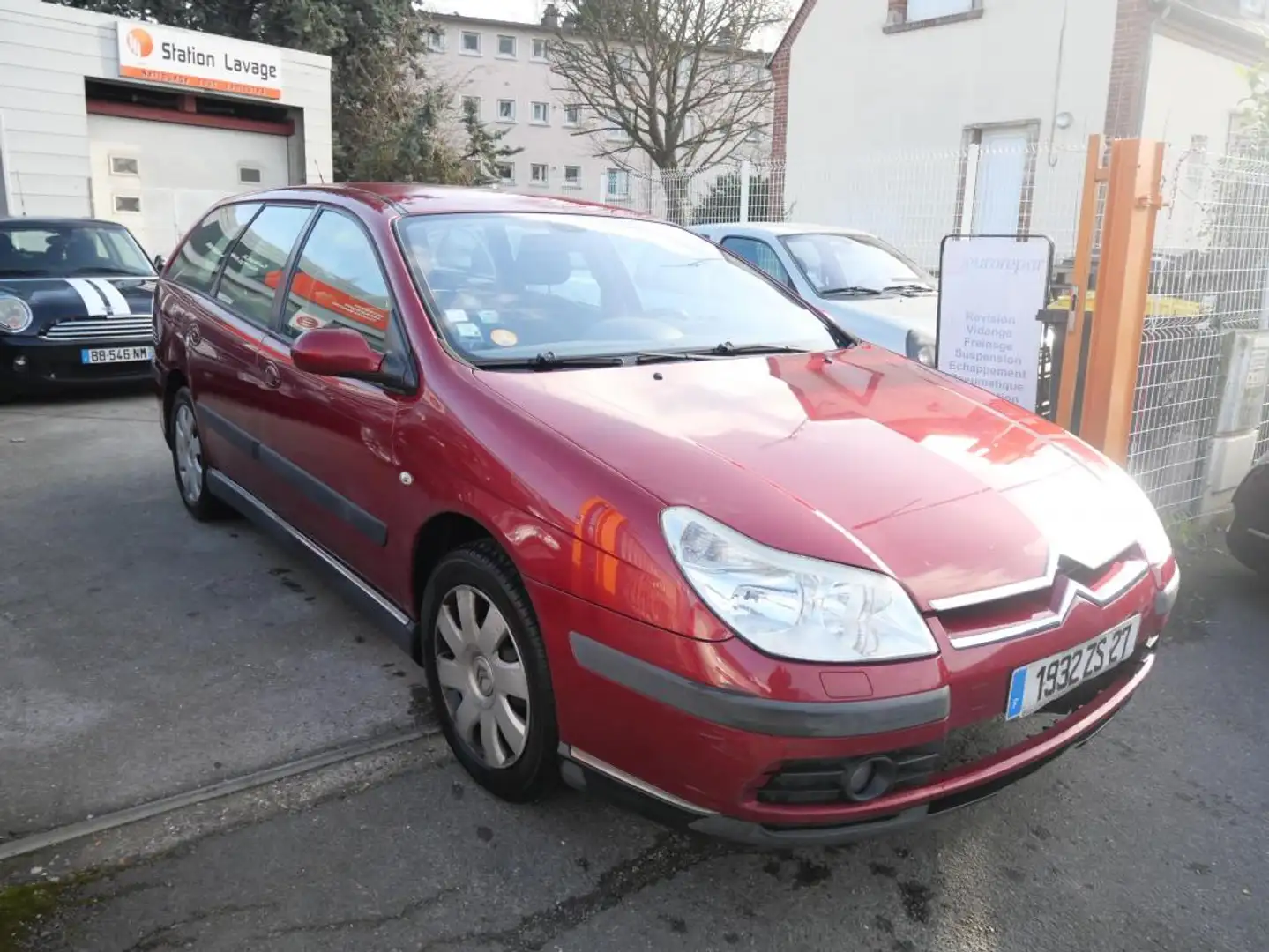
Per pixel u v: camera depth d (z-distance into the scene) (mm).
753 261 7316
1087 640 2320
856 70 16016
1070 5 13203
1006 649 2152
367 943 2180
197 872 2385
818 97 16672
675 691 2051
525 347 2996
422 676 3400
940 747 2105
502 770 2619
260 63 14367
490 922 2262
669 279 3674
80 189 12805
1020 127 14055
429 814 2643
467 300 3096
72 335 7477
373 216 3396
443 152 19172
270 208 4223
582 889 2383
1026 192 12164
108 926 2197
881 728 2004
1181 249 5047
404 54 20500
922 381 3285
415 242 3238
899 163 12000
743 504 2164
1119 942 2273
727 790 2043
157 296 5078
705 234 7742
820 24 16484
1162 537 2752
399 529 2887
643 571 2111
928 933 2285
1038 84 13672
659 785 2156
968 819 2723
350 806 2666
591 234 3693
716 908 2338
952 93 14711
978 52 14297
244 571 4262
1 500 5176
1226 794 2883
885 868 2502
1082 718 2439
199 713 3111
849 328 6410
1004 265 4617
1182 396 5027
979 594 2148
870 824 2096
